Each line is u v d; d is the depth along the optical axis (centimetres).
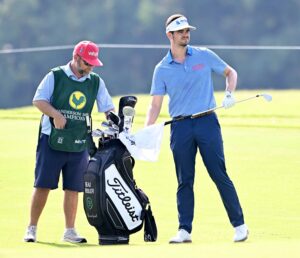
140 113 4678
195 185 3219
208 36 19175
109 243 2569
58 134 2655
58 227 2802
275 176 3316
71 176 2702
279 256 2066
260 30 19238
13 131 4091
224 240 2622
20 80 17912
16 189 3162
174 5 19300
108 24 19188
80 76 2664
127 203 2547
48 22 19162
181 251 2141
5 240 2638
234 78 2636
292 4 19350
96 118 4331
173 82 2614
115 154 2547
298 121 4462
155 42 19188
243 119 4538
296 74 18300
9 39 18850
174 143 2614
